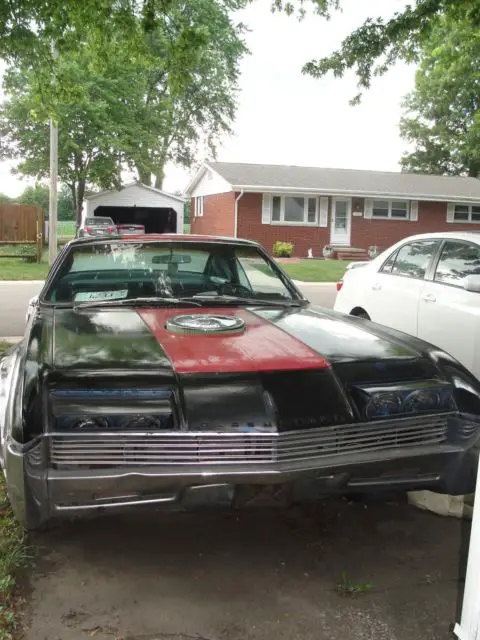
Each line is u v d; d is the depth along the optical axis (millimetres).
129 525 3225
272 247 26719
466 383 2961
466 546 3068
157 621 2457
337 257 25516
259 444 2564
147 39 7969
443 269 5438
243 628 2422
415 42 8617
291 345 3092
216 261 4336
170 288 4133
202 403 2602
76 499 2494
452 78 23797
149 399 2600
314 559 2945
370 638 2365
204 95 36250
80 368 2670
